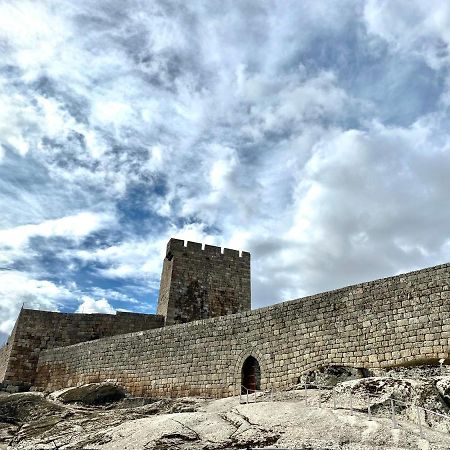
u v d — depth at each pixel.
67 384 44.47
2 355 53.16
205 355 37.22
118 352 42.41
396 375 26.09
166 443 19.27
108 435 22.31
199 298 54.38
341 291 31.98
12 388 46.47
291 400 24.50
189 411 27.09
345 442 16.83
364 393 21.70
